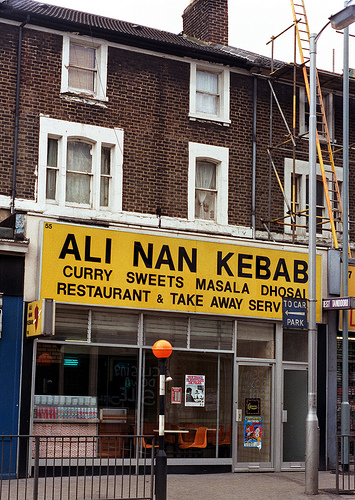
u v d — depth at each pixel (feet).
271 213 58.75
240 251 55.42
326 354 58.13
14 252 47.73
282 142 60.29
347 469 53.01
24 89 50.88
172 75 56.49
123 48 54.90
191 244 53.57
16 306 47.65
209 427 53.11
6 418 46.39
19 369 47.19
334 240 58.23
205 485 46.16
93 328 50.16
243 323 55.72
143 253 51.75
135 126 54.44
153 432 50.83
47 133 51.19
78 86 53.57
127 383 50.72
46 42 52.16
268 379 56.18
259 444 54.85
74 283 49.03
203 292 53.52
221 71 59.00
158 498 38.19
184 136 56.13
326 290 58.95
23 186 49.90
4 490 39.63
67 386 48.73
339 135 63.67
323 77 60.75
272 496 42.65
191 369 53.11
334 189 62.39
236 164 57.93
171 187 54.95
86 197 52.80
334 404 57.82
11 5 53.06
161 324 52.60
